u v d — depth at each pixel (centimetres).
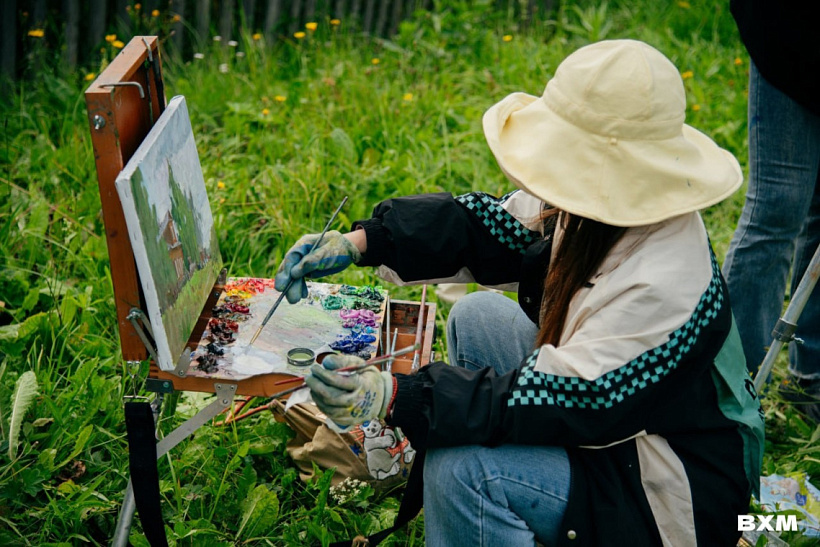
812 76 233
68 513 199
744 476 177
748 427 177
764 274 257
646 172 163
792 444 269
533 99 196
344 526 211
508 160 172
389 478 223
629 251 171
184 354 173
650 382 164
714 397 178
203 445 224
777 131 244
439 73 476
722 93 476
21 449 218
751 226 255
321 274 197
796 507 238
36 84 400
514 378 170
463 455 173
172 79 435
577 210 164
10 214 301
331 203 350
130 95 165
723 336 170
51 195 329
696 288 165
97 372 249
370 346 190
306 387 165
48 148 353
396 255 200
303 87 432
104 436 228
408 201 204
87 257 294
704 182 166
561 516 172
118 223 155
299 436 232
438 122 423
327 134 389
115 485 214
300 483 229
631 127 162
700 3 583
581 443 168
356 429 221
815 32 230
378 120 410
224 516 211
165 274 165
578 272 173
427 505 181
